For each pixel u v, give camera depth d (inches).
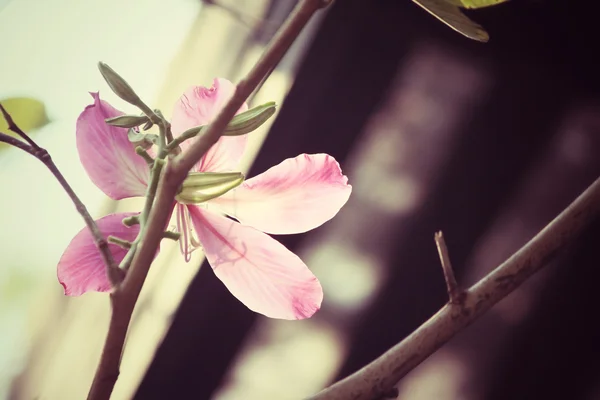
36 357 51.6
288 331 58.9
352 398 26.7
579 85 62.3
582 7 59.1
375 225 62.8
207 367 55.9
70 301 52.1
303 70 55.6
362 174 61.3
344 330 62.1
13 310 50.7
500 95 62.4
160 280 53.4
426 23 58.2
